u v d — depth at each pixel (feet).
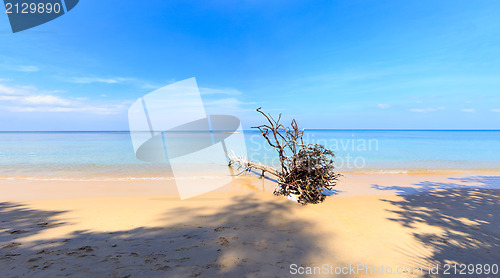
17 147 88.12
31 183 28.86
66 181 30.25
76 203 19.77
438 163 49.83
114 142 124.16
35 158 55.31
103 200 20.89
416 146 97.76
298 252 11.19
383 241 12.52
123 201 20.59
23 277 8.51
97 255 10.42
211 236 12.95
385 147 91.91
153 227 14.25
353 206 19.31
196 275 8.99
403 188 26.84
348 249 11.55
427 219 16.10
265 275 9.12
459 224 15.11
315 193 21.07
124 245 11.57
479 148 89.61
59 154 63.72
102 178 32.53
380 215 16.97
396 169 41.70
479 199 21.70
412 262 10.30
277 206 19.27
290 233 13.55
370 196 22.89
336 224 15.08
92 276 8.68
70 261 9.80
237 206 19.21
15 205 19.07
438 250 11.48
